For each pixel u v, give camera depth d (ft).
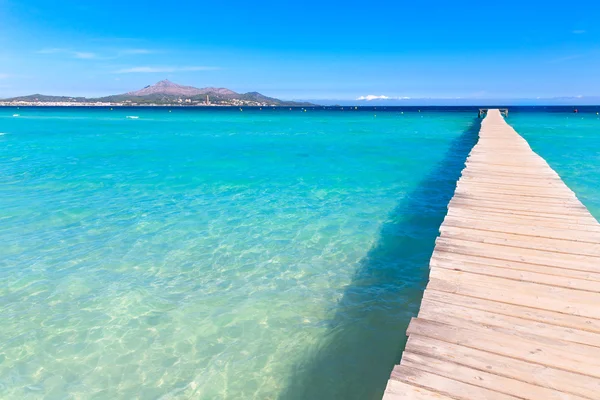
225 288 21.94
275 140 96.78
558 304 13.41
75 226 30.86
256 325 18.67
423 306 13.48
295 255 26.05
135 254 25.99
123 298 20.80
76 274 23.21
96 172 52.47
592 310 13.02
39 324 18.51
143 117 241.35
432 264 16.47
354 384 15.10
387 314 19.53
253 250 26.78
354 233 29.86
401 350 16.96
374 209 35.81
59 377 15.31
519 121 164.86
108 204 36.86
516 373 10.33
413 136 106.52
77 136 106.42
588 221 21.27
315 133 118.93
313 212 34.78
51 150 74.79
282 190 42.65
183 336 17.83
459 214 22.71
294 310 19.89
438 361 10.82
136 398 14.39
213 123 177.37
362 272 23.80
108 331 18.08
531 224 20.93
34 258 25.16
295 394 14.65
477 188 28.76
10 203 37.01
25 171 52.95
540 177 32.37
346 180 47.91
